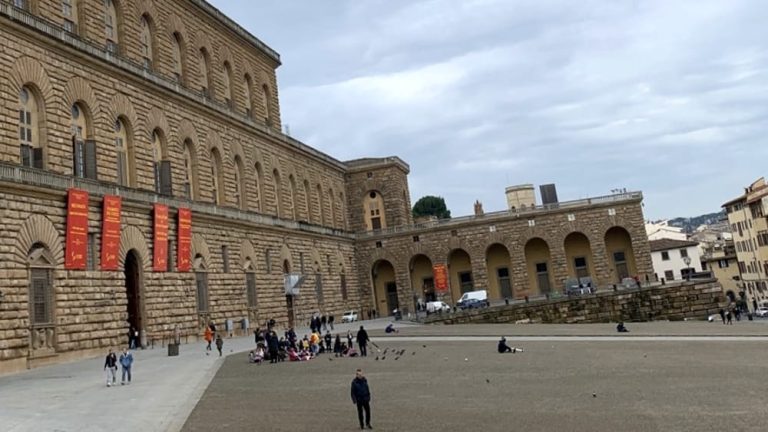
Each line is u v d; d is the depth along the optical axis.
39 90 38.91
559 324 62.56
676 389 22.09
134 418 19.59
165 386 26.20
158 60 53.84
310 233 77.06
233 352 41.06
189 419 19.55
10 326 33.84
